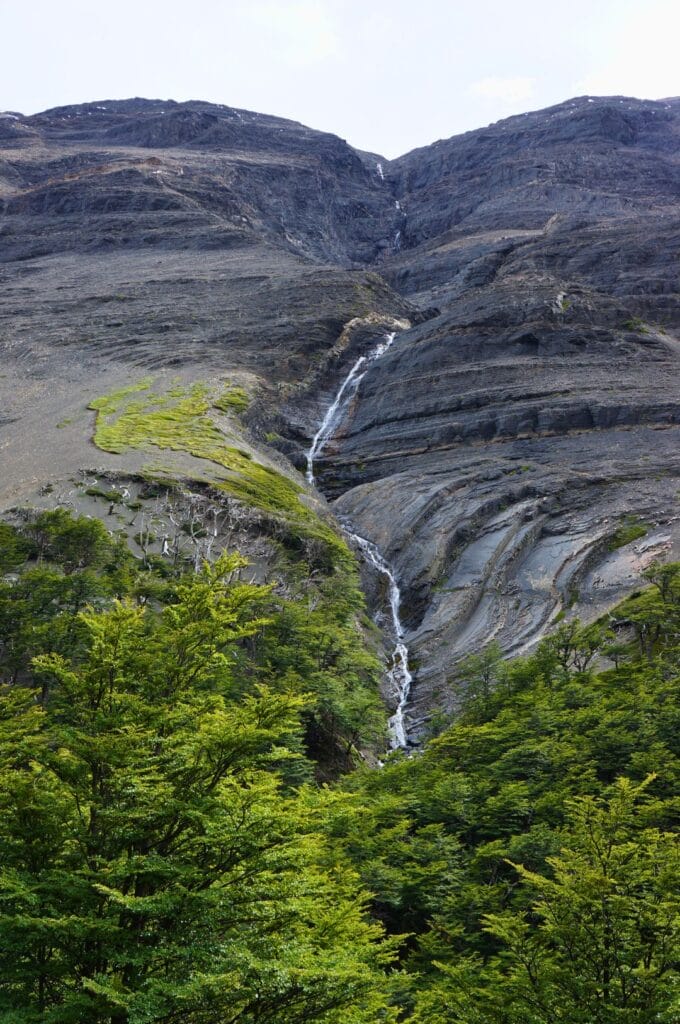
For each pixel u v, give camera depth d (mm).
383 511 109062
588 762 40719
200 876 16688
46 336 180000
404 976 22328
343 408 150875
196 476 100562
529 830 35094
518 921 20219
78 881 15586
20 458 111125
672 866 19250
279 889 17156
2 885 15008
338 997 16625
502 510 103812
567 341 145875
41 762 17531
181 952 15477
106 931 15312
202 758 18016
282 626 63000
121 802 16969
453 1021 20391
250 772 19141
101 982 14453
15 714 22109
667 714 44531
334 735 59875
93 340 175125
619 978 18000
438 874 32062
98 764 17172
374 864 31500
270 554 86188
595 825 21312
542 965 18969
